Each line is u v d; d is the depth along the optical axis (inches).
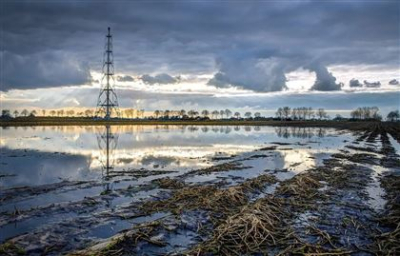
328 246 507.2
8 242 477.7
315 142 2282.2
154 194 775.7
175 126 4901.6
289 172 1104.2
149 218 611.2
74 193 784.3
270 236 515.8
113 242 478.0
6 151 1565.0
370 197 786.2
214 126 5123.0
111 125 4884.4
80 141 2143.2
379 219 609.3
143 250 477.1
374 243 511.8
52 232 522.6
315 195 776.3
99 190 816.9
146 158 1387.8
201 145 1968.5
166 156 1454.2
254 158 1424.7
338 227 580.4
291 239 518.9
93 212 639.1
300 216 634.8
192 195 744.3
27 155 1432.1
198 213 628.7
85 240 506.9
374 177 1027.9
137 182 910.4
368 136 2933.1
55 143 1984.5
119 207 663.8
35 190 797.9
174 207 666.2
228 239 503.2
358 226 581.0
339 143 2209.6
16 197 735.7
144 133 3073.3
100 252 451.2
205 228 562.3
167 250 481.7
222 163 1269.7
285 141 2368.4
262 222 552.4
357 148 1871.3
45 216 606.5
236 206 682.2
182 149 1736.0
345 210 674.8
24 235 508.7
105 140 2249.0
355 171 1113.4
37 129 3511.3
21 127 3914.9
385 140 2476.6
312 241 520.4
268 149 1790.1
